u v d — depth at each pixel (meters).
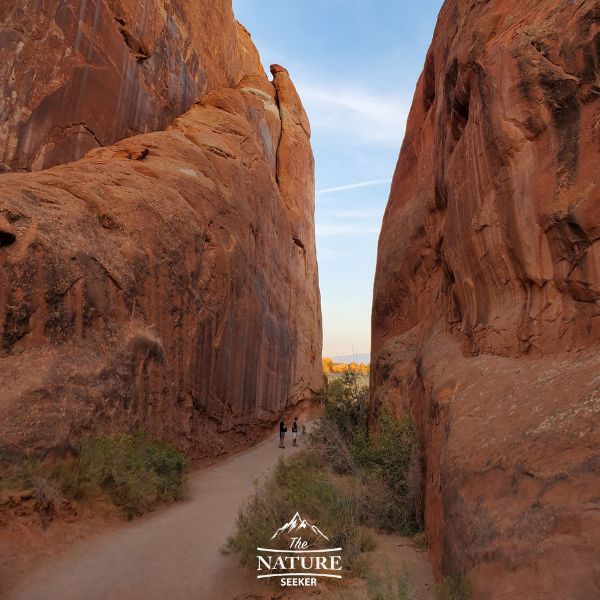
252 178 24.69
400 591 5.21
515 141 7.33
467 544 4.78
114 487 9.37
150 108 21.64
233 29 34.47
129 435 11.02
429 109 18.05
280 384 28.06
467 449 5.90
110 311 11.88
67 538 7.62
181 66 25.11
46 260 10.38
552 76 6.91
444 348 9.95
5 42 15.66
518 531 4.22
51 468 8.55
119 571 6.82
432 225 13.86
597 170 5.96
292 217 36.09
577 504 3.93
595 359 5.37
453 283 10.06
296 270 34.28
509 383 6.40
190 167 18.53
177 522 9.27
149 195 15.04
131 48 20.81
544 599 3.51
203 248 17.19
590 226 5.84
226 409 18.72
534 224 6.83
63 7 17.27
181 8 25.66
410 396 11.58
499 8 9.08
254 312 22.58
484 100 8.30
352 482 9.78
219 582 6.59
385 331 16.97
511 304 7.38
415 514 8.67
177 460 11.80
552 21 7.30
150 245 14.02
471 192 8.67
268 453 20.22
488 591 4.04
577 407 4.84
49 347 10.02
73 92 17.16
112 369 11.05
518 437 5.22
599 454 4.16
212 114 25.30
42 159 15.86
